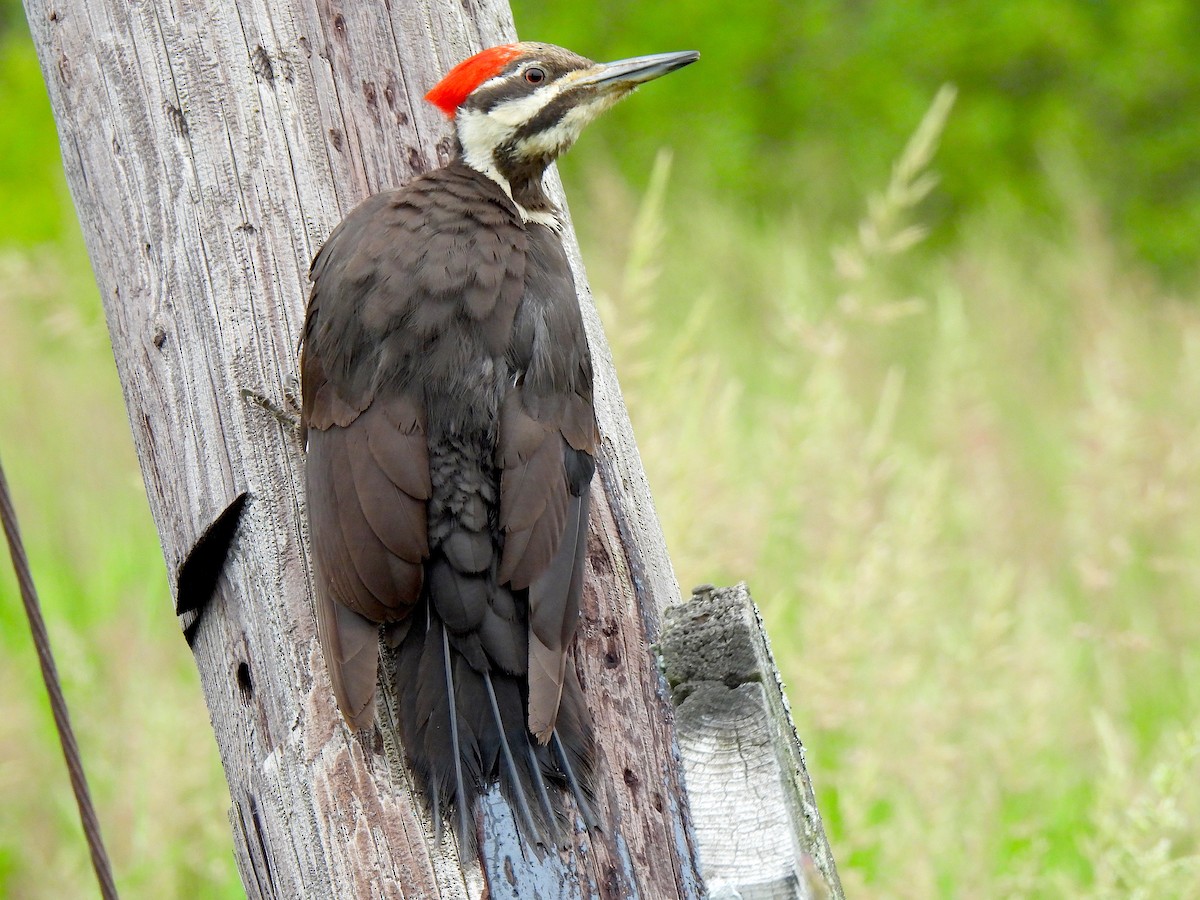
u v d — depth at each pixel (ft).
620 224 57.93
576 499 22.59
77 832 35.27
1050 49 87.10
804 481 38.40
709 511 35.83
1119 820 32.32
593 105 26.66
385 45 25.14
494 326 22.71
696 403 36.91
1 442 49.98
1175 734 34.68
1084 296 56.59
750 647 20.95
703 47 88.69
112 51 24.23
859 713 33.63
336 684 20.59
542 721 20.22
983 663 35.01
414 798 20.74
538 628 21.06
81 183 24.70
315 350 22.72
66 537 45.29
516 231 23.99
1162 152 83.35
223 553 23.30
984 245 66.33
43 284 52.47
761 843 20.02
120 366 24.41
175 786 34.58
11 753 37.55
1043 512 45.06
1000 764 33.71
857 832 31.68
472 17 26.48
